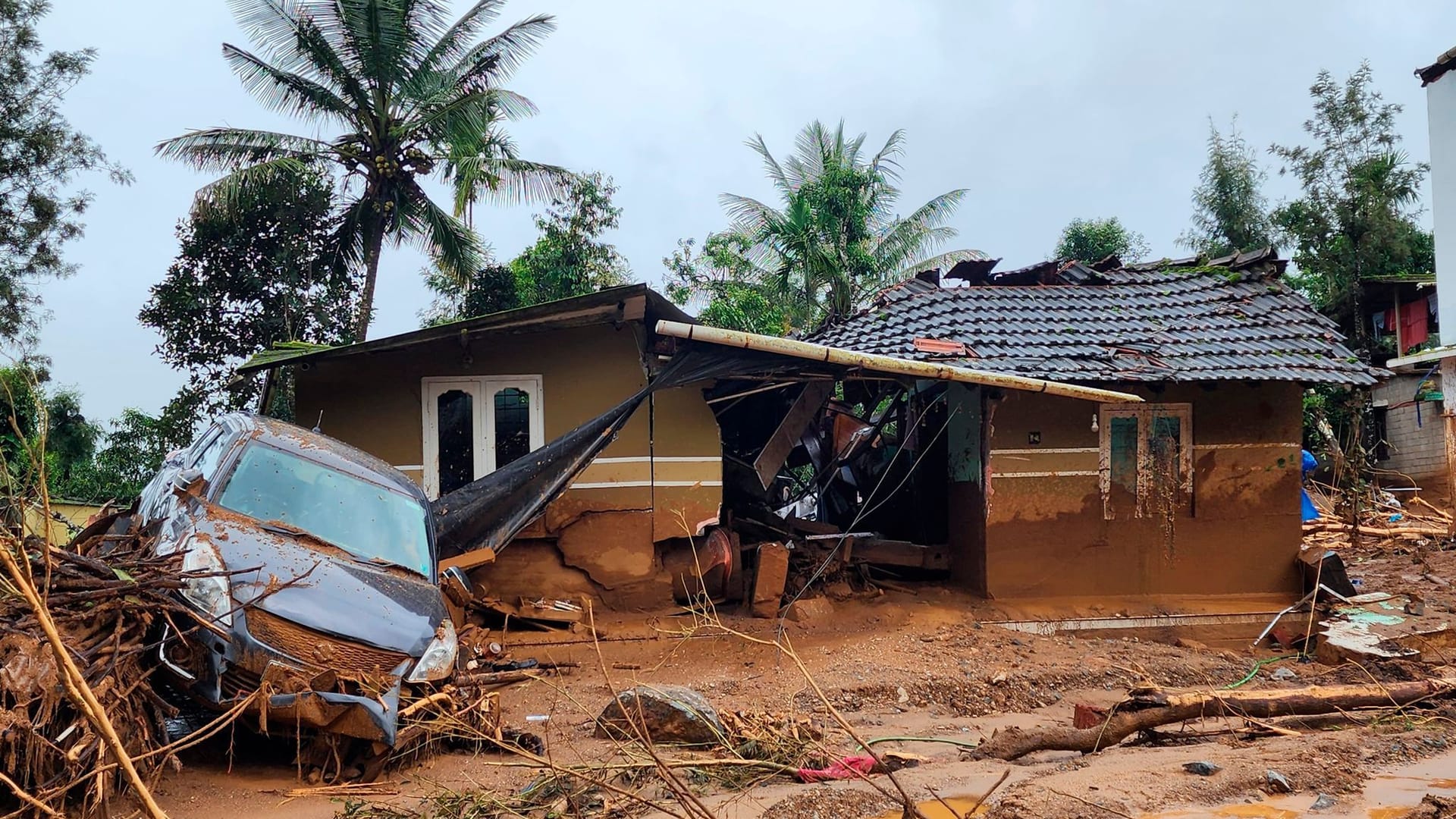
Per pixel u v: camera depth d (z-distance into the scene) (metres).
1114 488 12.55
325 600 6.05
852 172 27.78
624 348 11.86
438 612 6.62
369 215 21.97
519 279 25.86
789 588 12.12
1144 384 12.55
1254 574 12.79
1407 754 6.45
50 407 20.39
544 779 5.60
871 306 15.13
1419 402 25.05
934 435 13.75
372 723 5.49
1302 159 28.50
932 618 11.57
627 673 9.52
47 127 22.09
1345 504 22.05
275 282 21.75
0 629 4.78
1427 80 18.56
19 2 21.86
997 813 5.17
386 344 10.76
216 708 5.55
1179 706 6.97
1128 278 15.64
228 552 6.11
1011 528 12.27
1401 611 11.80
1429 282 25.92
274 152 21.44
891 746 7.18
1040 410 12.41
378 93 21.33
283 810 5.15
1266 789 5.58
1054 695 9.33
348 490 7.25
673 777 5.05
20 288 21.80
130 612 5.48
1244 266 15.64
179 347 21.66
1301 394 12.97
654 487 11.69
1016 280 15.77
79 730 4.80
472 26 21.73
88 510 16.33
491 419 11.63
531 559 11.45
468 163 22.05
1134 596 12.51
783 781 6.06
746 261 29.78
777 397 13.25
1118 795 5.34
